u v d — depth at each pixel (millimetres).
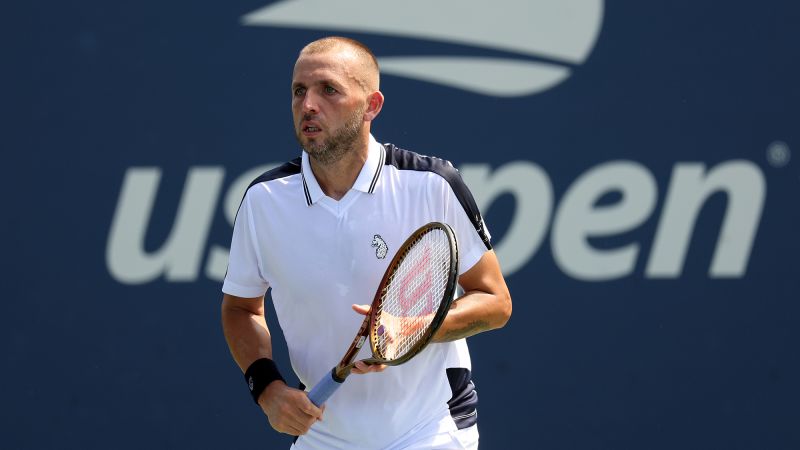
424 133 21172
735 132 21281
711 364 21125
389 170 12469
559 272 21125
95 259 21078
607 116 21234
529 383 21062
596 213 21172
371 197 12328
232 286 13070
